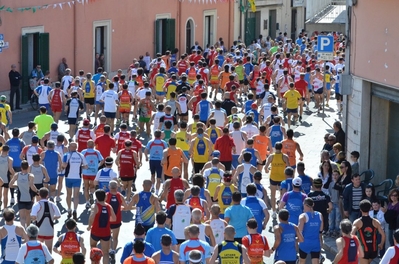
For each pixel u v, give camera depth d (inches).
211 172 710.5
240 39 2105.1
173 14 1872.5
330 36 1111.0
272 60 1721.2
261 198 677.3
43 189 625.3
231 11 2162.9
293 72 1510.8
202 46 2032.5
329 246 697.6
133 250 497.4
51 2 1430.9
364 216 579.8
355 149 850.8
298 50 1787.6
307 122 1293.1
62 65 1465.3
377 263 645.3
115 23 1642.5
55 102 1138.0
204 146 831.1
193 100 1088.8
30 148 800.9
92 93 1214.3
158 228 541.0
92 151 787.4
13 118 1275.8
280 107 1369.3
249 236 533.3
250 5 2165.4
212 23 2075.5
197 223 552.4
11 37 1333.7
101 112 1316.4
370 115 831.1
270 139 881.5
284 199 639.8
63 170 778.2
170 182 673.0
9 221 571.5
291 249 562.3
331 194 719.7
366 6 807.7
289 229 561.3
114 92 1128.2
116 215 634.2
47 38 1412.4
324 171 727.1
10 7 1321.4
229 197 647.8
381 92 802.2
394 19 733.3
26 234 577.3
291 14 2386.8
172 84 1229.7
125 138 878.4
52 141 781.3
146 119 1111.0
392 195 632.4
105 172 729.0
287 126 1257.4
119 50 1668.3
